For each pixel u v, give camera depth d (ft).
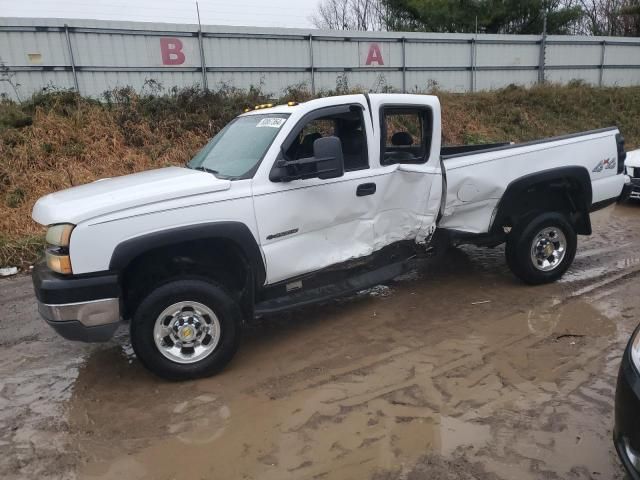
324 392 11.66
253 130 14.46
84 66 44.88
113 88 44.80
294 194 13.14
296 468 9.19
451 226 16.40
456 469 8.96
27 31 42.32
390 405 11.00
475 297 16.96
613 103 68.49
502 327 14.58
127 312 12.44
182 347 12.27
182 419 10.85
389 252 15.69
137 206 11.43
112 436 10.36
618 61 79.30
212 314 12.30
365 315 15.89
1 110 36.58
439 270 19.92
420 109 15.40
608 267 19.39
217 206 12.12
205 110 42.22
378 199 14.61
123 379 12.71
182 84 49.80
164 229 11.59
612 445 9.42
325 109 13.91
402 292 17.75
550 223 17.03
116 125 38.09
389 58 62.23
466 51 67.62
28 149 33.12
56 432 10.55
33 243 24.17
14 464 9.58
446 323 15.05
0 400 11.88
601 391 11.17
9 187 30.22
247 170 12.94
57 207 11.61
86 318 11.23
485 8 82.74
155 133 38.81
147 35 47.19
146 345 11.80
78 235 10.96
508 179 16.38
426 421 10.38
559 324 14.61
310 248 13.69
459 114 57.31
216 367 12.50
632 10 101.65
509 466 8.98
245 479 8.97
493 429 10.02
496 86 71.10
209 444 9.98
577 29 115.85
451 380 11.90
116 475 9.21
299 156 14.14
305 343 14.19
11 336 15.51
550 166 16.94
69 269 11.08
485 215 16.61
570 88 69.21
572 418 10.25
